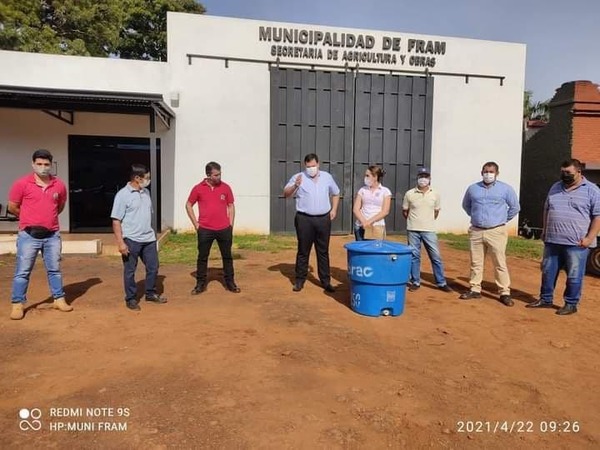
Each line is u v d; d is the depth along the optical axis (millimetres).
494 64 15602
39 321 6051
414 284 7969
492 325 6211
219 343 5332
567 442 3541
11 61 12852
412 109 15070
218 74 13914
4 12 19297
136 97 11016
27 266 6098
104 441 3408
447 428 3670
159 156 14000
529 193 19797
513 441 3529
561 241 6738
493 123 15719
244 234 14281
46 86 13078
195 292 7465
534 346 5492
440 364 4906
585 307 7238
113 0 23766
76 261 10133
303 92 14383
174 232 13875
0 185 13336
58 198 6289
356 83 14664
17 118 13352
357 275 6410
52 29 21781
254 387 4266
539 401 4156
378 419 3773
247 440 3438
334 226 14742
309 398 4086
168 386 4254
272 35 14109
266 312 6551
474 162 15672
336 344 5387
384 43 14797
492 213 7168
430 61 15164
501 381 4539
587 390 4398
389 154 15000
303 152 14461
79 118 13633
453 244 13586
